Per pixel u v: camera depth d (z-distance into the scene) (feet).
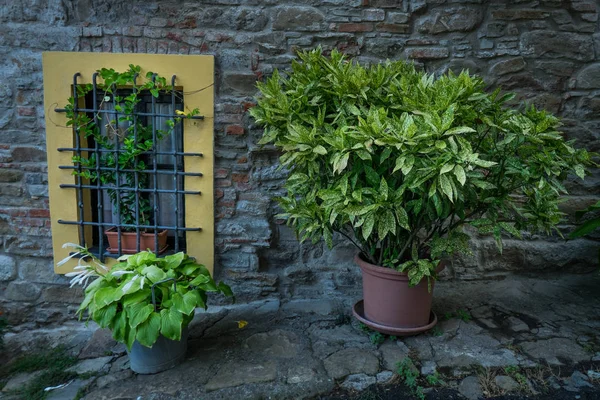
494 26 9.59
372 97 7.56
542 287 10.07
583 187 10.23
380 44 9.47
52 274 9.61
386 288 7.74
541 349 7.58
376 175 6.97
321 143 7.29
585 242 10.39
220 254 9.76
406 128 6.44
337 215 7.40
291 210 7.75
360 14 9.37
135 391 6.91
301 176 7.64
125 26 9.05
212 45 9.23
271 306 9.63
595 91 9.87
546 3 9.57
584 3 9.61
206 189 9.36
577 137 9.97
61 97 9.01
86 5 8.99
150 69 9.02
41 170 9.36
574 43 9.70
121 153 9.07
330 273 10.08
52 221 9.34
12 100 9.17
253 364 7.45
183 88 9.11
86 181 9.57
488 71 9.71
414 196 7.39
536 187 7.53
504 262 10.41
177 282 7.43
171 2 9.09
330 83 7.77
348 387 6.86
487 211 7.58
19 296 9.66
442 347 7.74
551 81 9.80
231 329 8.70
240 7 9.21
